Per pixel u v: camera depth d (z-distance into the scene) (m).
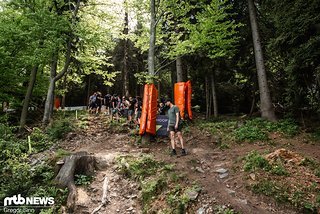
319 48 8.82
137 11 14.39
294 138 10.45
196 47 13.21
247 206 5.81
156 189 6.88
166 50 16.38
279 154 7.67
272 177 6.80
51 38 13.45
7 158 8.88
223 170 7.68
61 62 19.23
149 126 11.30
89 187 7.47
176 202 6.18
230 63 18.08
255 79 17.42
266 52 15.68
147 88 11.68
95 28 17.00
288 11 9.91
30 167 8.16
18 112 18.05
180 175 7.15
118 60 29.42
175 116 9.52
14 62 13.57
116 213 6.58
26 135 13.12
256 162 7.51
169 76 29.95
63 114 20.06
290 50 10.62
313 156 8.26
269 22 15.36
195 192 6.29
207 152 9.64
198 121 16.31
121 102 18.28
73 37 15.49
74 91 36.59
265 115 13.45
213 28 13.10
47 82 17.97
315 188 6.18
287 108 15.25
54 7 15.81
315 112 13.04
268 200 6.05
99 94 20.00
